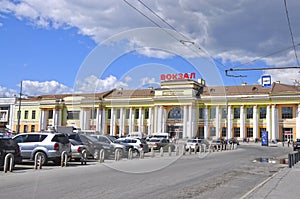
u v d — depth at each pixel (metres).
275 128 63.47
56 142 16.69
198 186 11.36
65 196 8.73
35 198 8.43
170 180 12.33
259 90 66.88
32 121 76.69
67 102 69.38
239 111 66.50
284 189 10.91
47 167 16.11
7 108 80.19
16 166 16.31
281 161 24.02
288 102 62.91
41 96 77.94
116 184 10.95
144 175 13.51
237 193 10.36
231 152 35.91
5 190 9.50
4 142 14.29
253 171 17.11
